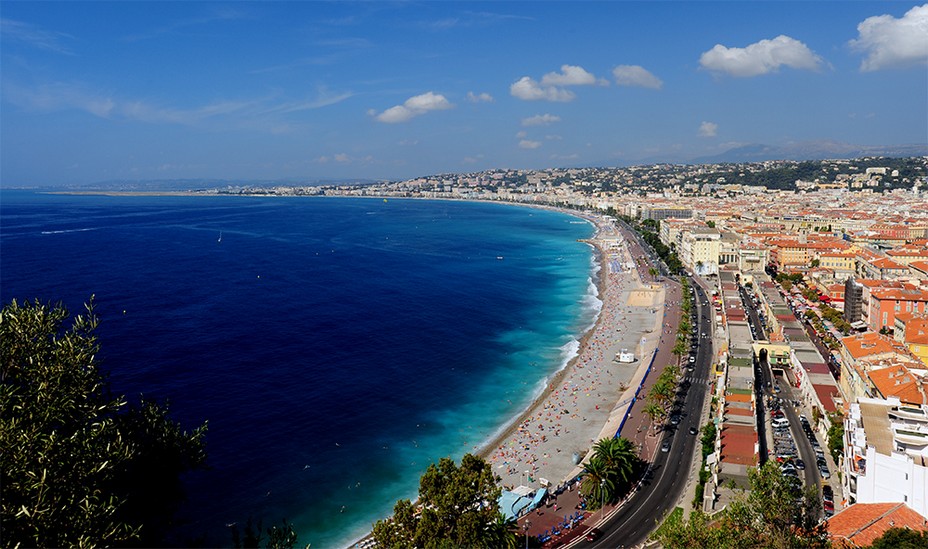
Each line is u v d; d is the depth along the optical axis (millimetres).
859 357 169125
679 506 128250
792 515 66000
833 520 97062
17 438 47094
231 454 156750
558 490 140625
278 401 189625
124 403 60438
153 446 63750
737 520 67625
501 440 171875
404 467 156250
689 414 175625
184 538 121812
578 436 171375
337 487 145750
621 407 186750
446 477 88625
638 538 118375
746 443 150500
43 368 53375
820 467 142125
